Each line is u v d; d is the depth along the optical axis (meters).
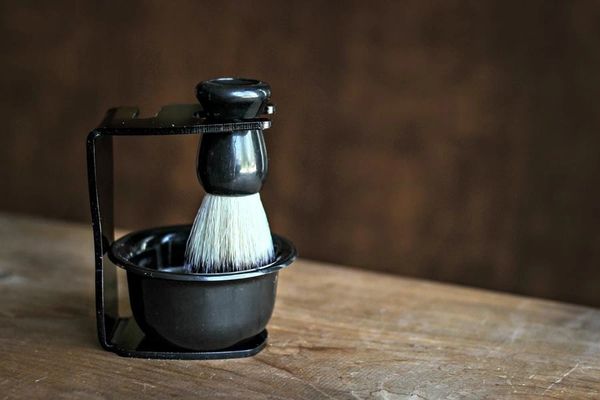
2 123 1.12
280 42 1.00
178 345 0.67
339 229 1.03
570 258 0.96
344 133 1.00
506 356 0.69
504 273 0.98
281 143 1.03
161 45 1.04
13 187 1.14
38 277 0.82
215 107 0.65
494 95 0.95
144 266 0.71
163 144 1.07
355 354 0.69
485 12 0.94
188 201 1.07
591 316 0.77
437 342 0.71
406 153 0.99
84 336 0.71
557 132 0.94
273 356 0.69
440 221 0.99
